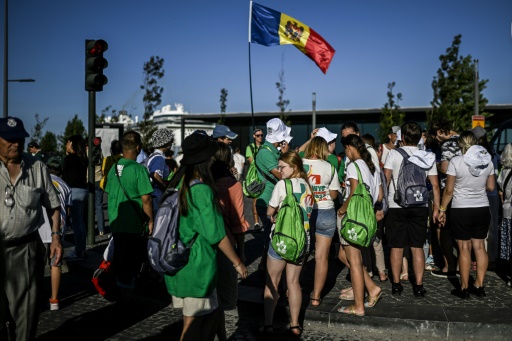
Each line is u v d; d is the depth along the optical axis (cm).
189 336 381
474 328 508
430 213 736
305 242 502
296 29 1030
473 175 591
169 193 392
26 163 433
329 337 520
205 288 377
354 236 521
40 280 445
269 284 520
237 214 471
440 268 756
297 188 513
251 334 532
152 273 671
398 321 524
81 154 821
